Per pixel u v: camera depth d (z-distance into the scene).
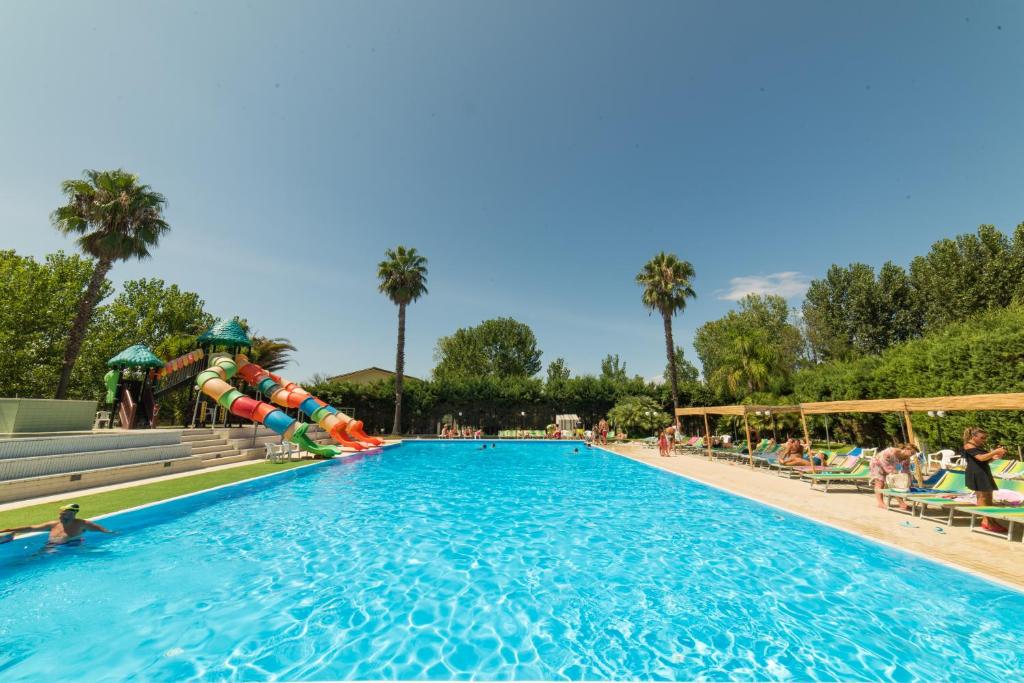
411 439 28.95
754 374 27.02
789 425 22.97
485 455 21.41
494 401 34.03
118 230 19.03
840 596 5.02
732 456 18.44
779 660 3.83
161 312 36.47
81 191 18.62
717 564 6.08
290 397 20.78
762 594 5.12
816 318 41.38
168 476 11.71
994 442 12.68
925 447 15.49
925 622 4.41
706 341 51.59
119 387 18.11
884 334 36.09
